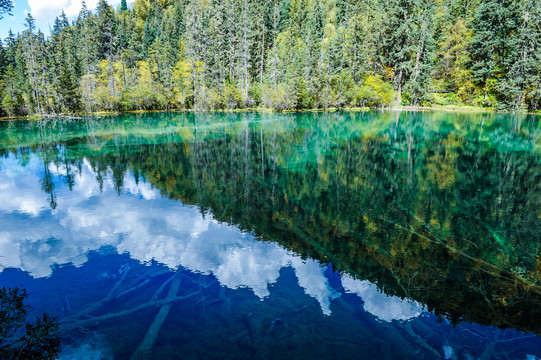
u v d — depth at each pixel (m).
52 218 9.12
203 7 66.88
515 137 22.20
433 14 47.75
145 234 8.01
